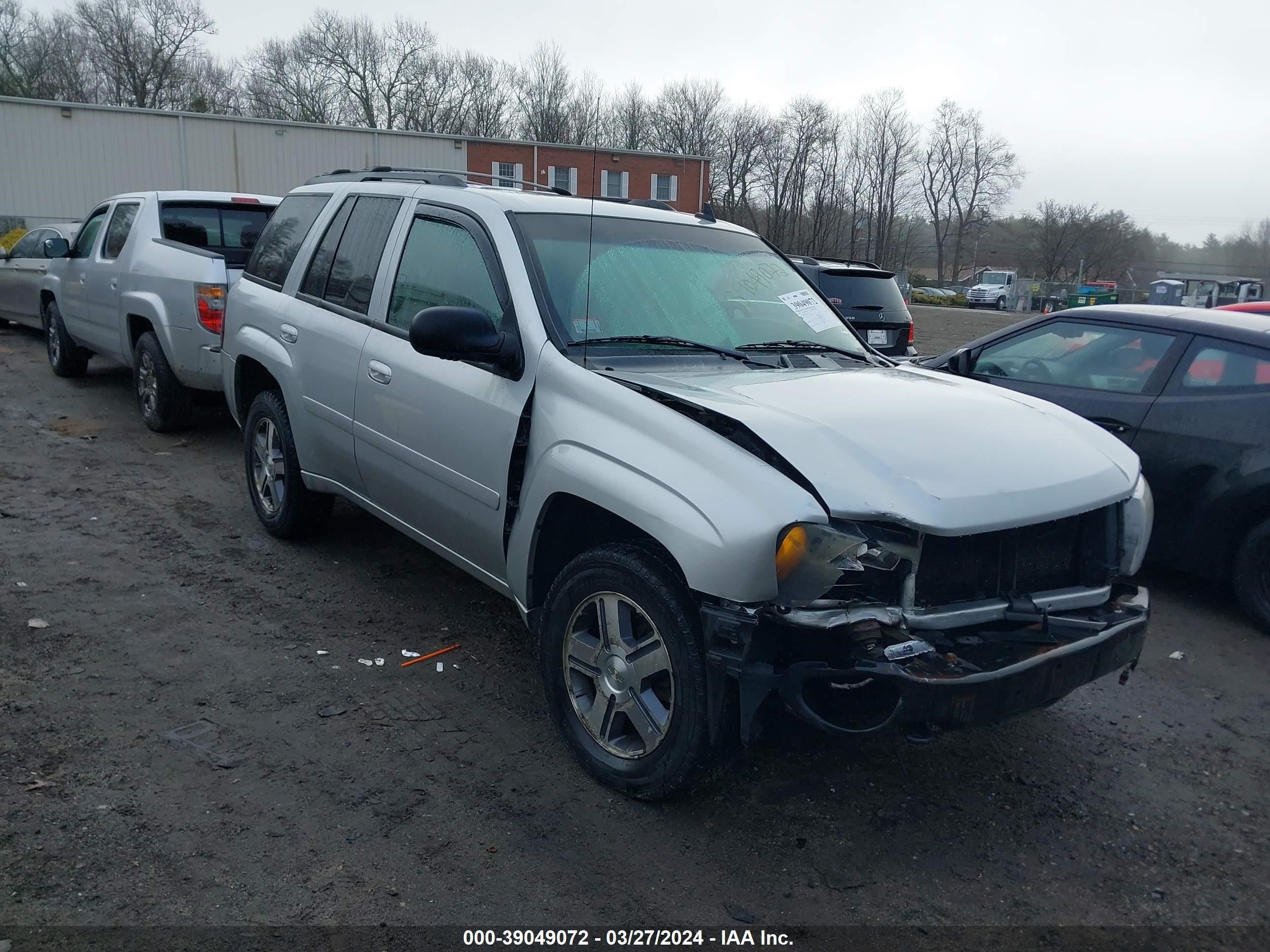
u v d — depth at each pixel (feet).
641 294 12.91
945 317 128.77
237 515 20.24
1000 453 10.30
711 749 9.91
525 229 12.85
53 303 33.53
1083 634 9.90
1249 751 12.91
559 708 11.44
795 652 9.37
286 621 15.15
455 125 199.93
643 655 10.37
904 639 9.19
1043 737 13.00
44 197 97.45
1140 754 12.69
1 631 14.07
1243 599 17.12
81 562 17.10
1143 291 215.10
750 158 197.57
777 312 14.12
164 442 26.05
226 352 18.98
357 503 15.85
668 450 9.95
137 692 12.58
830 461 9.47
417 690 13.15
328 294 16.10
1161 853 10.54
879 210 249.96
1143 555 11.45
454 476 12.75
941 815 11.00
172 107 206.49
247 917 8.63
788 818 10.72
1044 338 20.26
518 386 11.81
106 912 8.54
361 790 10.71
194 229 27.50
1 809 9.85
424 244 14.21
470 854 9.73
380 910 8.84
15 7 194.39
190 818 9.98
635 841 10.13
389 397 13.89
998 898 9.62
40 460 23.72
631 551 10.43
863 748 12.36
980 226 286.46
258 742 11.58
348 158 109.09
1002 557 10.00
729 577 9.05
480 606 16.16
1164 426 17.79
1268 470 16.39
